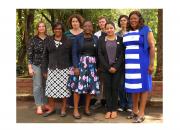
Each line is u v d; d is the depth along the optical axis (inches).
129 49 158.9
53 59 168.6
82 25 175.6
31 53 174.6
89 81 167.0
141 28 157.9
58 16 266.1
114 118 169.2
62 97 169.0
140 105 163.5
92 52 168.2
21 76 250.2
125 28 176.6
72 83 169.2
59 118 170.1
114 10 311.3
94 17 266.2
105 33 169.8
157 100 193.0
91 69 167.8
